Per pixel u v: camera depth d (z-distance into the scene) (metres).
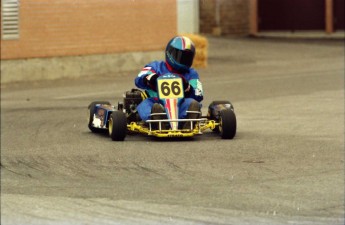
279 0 141.75
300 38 138.12
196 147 41.81
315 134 46.56
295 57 111.19
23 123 56.66
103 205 29.36
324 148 41.38
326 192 31.08
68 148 43.19
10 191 32.50
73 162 38.81
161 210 28.33
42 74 93.75
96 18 97.12
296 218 26.91
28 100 73.31
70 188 32.84
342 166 36.38
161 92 43.88
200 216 27.30
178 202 29.67
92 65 97.31
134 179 34.34
